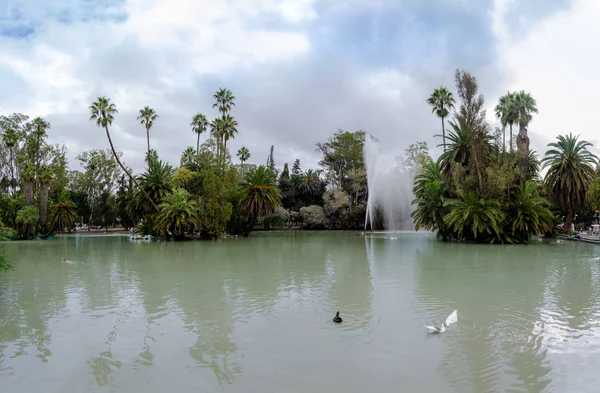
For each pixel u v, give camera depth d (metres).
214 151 47.12
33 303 10.39
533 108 44.75
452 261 19.50
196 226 39.56
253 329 7.93
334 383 5.48
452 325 8.10
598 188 32.38
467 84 34.38
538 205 31.33
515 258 20.78
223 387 5.38
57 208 52.00
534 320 8.45
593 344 6.92
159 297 11.03
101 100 40.91
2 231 19.91
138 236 42.12
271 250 26.92
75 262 19.94
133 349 6.85
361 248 28.17
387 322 8.39
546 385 5.38
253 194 46.09
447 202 32.62
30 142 58.75
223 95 54.88
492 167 33.12
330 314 9.05
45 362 6.29
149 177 43.44
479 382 5.48
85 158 66.94
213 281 13.69
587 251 24.80
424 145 60.50
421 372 5.82
